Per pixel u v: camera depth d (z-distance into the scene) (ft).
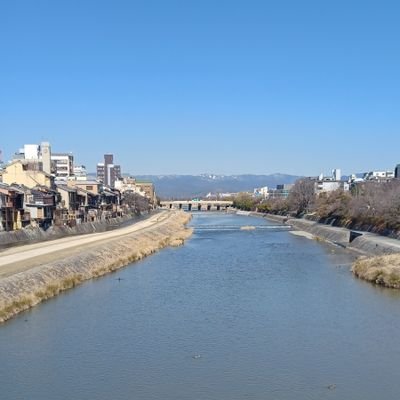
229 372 87.92
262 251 262.47
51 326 115.14
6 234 244.22
